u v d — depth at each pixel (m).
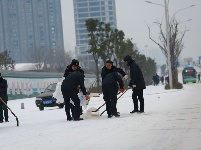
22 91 72.38
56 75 90.44
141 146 11.62
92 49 86.38
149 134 14.02
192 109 24.52
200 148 10.81
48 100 39.84
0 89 26.67
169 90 67.62
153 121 18.28
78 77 22.11
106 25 89.88
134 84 23.50
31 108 44.53
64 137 14.52
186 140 12.26
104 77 22.45
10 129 19.84
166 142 12.12
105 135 14.33
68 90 21.97
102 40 87.88
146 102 36.00
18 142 14.27
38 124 21.53
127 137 13.52
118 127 16.66
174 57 85.69
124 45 104.75
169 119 18.84
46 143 13.30
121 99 46.09
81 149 11.61
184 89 69.19
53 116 27.92
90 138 13.75
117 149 11.34
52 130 17.47
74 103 22.08
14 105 51.62
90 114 22.81
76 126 18.38
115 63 108.94
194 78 119.06
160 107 28.27
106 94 22.39
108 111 22.45
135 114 23.23
